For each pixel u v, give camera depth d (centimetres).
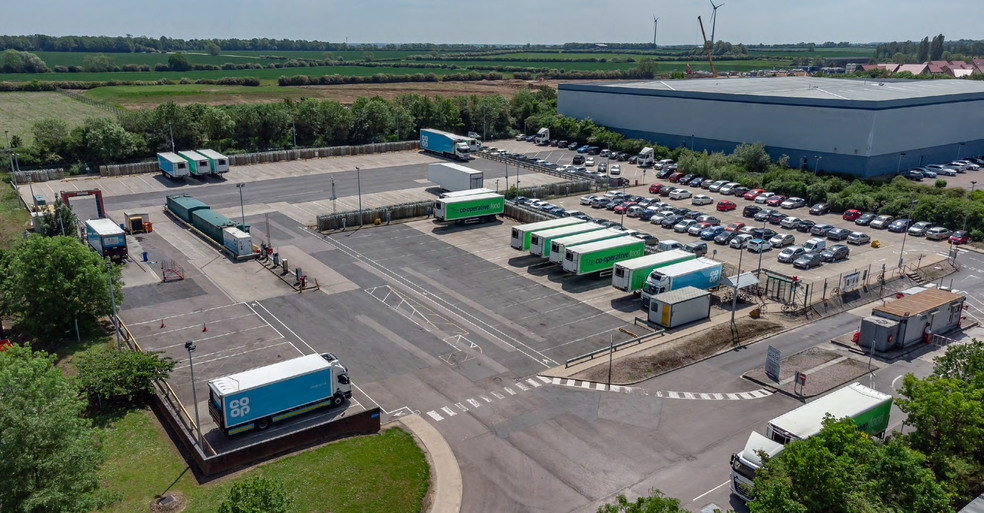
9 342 5300
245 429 4206
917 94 13925
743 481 3609
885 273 7481
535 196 10919
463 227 9288
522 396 4828
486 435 4316
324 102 15525
